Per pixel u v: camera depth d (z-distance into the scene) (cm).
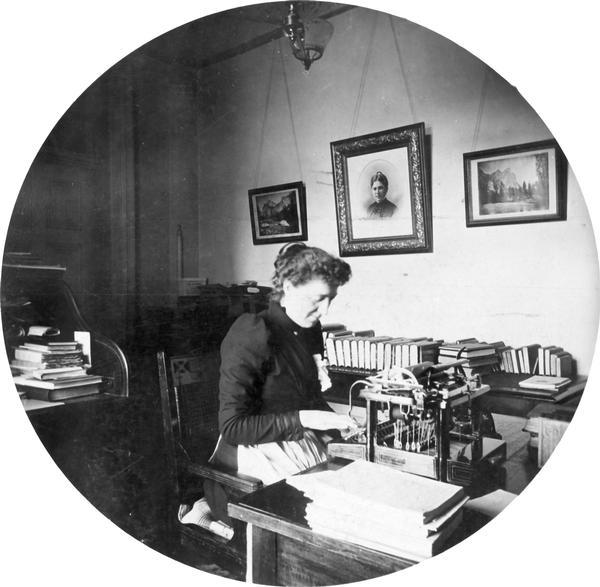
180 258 222
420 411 170
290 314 210
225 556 203
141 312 223
